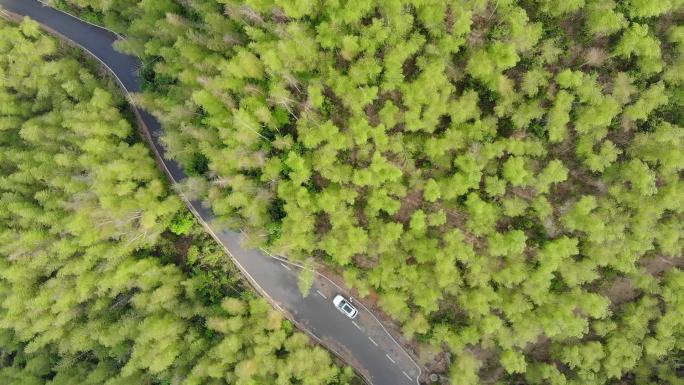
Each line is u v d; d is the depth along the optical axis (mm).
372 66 45531
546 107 47656
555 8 46750
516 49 46906
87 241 49406
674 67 46188
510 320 47562
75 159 51156
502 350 51062
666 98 45219
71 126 50562
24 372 55250
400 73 45750
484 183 49000
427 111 45844
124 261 51344
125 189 49438
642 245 46312
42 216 51000
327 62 47344
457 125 47250
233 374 47906
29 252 51938
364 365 53188
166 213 52594
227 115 47906
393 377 53031
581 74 44406
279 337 49125
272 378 48969
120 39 57812
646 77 47438
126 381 50812
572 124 48000
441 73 45438
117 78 58281
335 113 49188
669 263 50594
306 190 47188
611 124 47938
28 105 56219
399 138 46719
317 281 53906
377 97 46000
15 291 52062
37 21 59812
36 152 52781
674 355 49906
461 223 49656
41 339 52344
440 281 45969
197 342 49719
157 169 54500
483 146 46562
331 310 53781
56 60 57250
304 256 51906
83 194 49094
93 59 58562
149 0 50125
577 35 48656
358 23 46938
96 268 51875
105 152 50969
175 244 55000
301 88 49250
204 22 50031
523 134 47719
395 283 47281
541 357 51781
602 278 51250
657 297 50031
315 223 50656
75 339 51562
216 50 48312
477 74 45219
